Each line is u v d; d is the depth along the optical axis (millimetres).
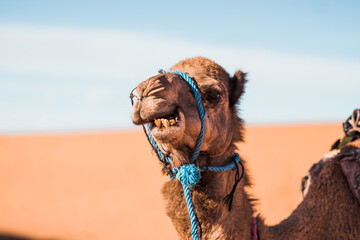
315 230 4121
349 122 4633
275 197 16828
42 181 26156
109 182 24609
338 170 4316
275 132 58094
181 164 3275
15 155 44062
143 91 3094
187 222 3424
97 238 13789
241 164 3602
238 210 3506
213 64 3775
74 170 30578
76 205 19016
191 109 3246
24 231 14578
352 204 4184
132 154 39344
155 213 17172
